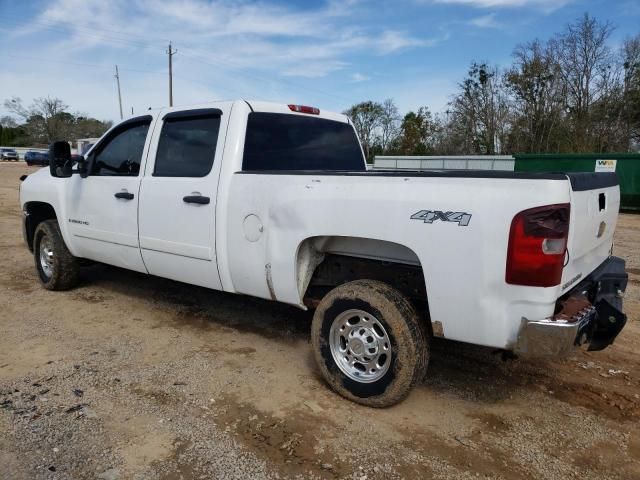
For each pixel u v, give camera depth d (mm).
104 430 3141
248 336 4746
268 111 4453
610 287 3699
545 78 38156
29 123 85500
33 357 4191
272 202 3730
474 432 3221
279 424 3250
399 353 3236
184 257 4406
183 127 4512
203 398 3564
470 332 3016
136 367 4039
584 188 3068
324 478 2748
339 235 3387
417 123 49500
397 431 3203
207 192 4145
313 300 3879
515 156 19828
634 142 36594
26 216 6367
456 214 2955
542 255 2760
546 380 3943
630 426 3320
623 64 36219
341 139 5266
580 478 2795
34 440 3020
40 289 6164
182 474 2754
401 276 3611
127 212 4859
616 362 4266
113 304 5613
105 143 5270
